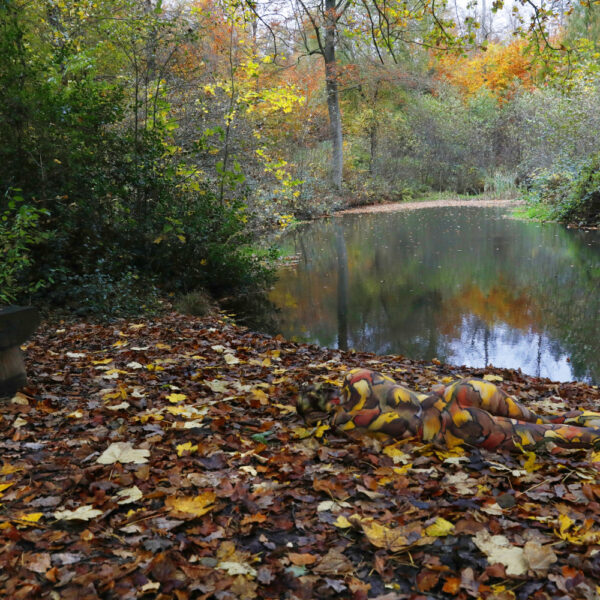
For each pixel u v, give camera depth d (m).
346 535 2.32
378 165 33.78
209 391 4.20
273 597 1.93
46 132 7.90
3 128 7.63
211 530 2.29
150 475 2.73
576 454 2.97
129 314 7.64
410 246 15.42
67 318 7.04
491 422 3.03
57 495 2.53
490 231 17.77
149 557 2.09
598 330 7.39
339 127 28.67
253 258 11.74
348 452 3.01
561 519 2.31
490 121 34.62
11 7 7.98
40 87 8.11
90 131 8.70
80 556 2.10
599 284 10.02
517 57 32.72
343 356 6.17
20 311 3.85
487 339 7.20
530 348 6.75
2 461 2.88
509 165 33.88
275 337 6.97
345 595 1.97
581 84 19.62
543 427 3.05
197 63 13.90
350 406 3.18
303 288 10.77
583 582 1.95
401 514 2.42
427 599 1.93
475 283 10.53
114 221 8.98
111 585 1.92
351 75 29.80
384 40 7.53
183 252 9.67
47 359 4.90
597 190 17.53
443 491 2.61
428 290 10.15
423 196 34.22
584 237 15.53
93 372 4.50
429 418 3.09
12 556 2.06
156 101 10.08
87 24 11.27
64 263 7.89
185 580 1.98
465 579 2.00
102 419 3.41
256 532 2.33
